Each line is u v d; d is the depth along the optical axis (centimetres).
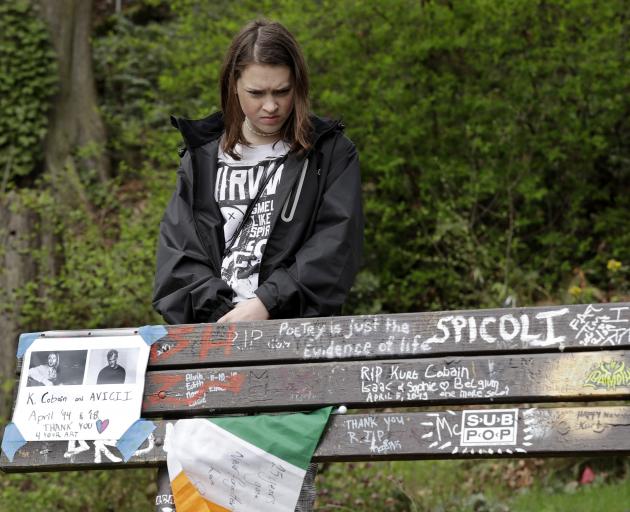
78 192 924
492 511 602
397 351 311
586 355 297
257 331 320
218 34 913
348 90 872
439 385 304
